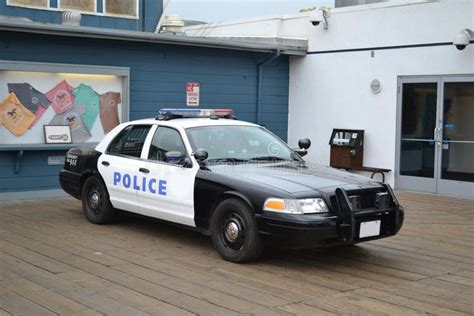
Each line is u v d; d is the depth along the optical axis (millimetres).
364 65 13484
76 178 9109
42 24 10641
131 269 6477
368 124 13484
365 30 13430
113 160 8484
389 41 12992
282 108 15047
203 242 7816
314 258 7102
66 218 9328
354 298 5613
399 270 6645
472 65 11641
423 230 8852
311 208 6277
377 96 13281
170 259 6926
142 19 14664
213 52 13555
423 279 6305
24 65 10875
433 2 12188
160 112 8375
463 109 11844
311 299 5559
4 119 10914
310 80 14648
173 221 7574
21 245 7496
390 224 6777
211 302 5410
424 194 12367
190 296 5574
